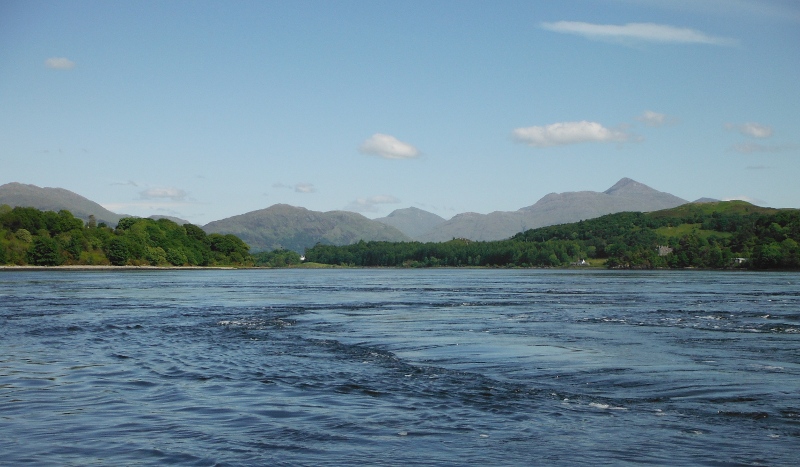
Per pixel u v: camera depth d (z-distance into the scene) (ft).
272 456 56.59
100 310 209.36
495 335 138.82
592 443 59.52
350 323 168.35
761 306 220.43
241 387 84.38
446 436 61.98
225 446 59.41
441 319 179.52
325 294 323.57
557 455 56.34
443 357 107.96
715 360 103.30
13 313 196.34
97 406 74.64
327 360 105.50
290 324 165.78
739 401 75.00
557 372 93.35
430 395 78.84
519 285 441.68
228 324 165.48
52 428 65.51
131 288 366.22
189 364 102.37
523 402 75.10
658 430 63.57
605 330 147.23
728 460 54.85
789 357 106.22
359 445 59.41
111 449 58.70
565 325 159.33
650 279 552.41
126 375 93.40
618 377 89.20
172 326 160.56
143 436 62.69
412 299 279.49
